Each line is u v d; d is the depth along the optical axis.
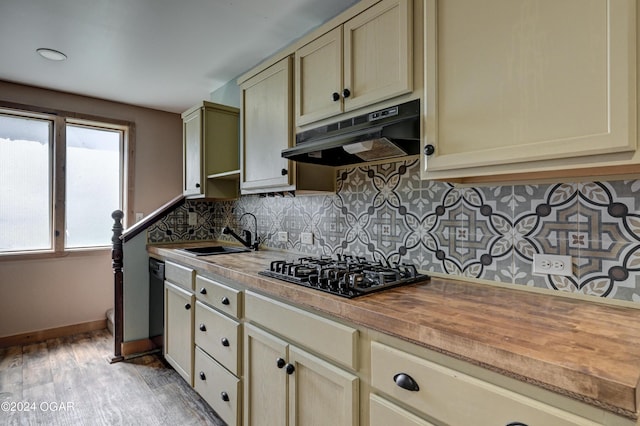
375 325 0.99
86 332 3.35
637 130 0.78
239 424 1.62
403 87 1.24
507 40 0.98
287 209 2.37
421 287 1.30
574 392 0.63
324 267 1.55
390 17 1.29
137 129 3.69
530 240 1.23
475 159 1.04
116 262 2.71
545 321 0.90
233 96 2.97
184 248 2.62
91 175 3.49
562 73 0.88
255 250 2.48
